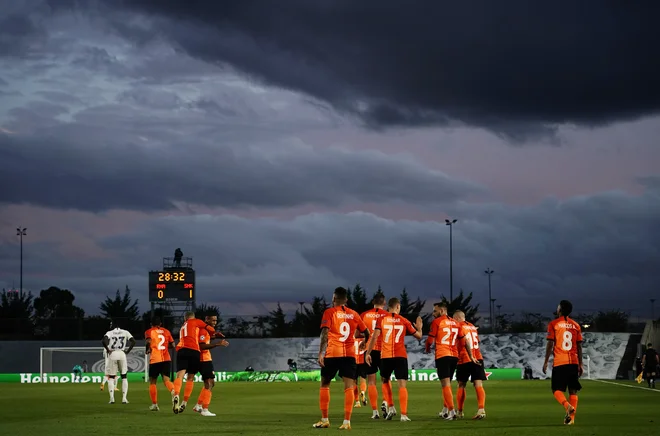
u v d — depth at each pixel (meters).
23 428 16.66
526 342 68.56
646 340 65.56
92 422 18.20
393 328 18.28
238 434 14.88
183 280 57.69
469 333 19.00
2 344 67.25
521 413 20.81
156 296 57.56
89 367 66.81
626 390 36.03
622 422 17.38
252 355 69.25
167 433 15.24
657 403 25.69
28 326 68.62
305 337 70.69
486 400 28.02
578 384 16.88
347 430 15.59
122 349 26.92
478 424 16.92
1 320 68.44
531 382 48.25
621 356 65.69
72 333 68.06
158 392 35.12
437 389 38.66
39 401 28.27
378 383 47.91
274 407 24.64
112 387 26.92
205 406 20.45
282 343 70.06
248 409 23.59
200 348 20.59
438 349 18.75
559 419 18.50
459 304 87.88
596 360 65.50
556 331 16.98
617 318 70.81
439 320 18.81
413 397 30.78
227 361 68.94
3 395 33.03
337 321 16.00
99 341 67.81
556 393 16.92
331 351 15.96
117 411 22.38
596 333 68.38
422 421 17.98
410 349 69.56
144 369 59.31
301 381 53.91
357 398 25.08
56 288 110.88
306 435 14.59
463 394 19.38
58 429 16.38
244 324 73.50
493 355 67.56
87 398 30.39
